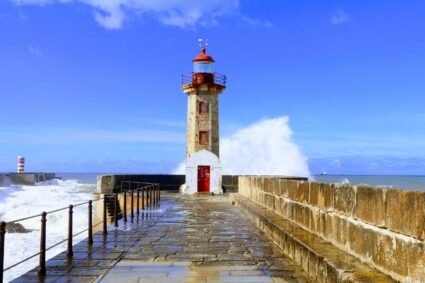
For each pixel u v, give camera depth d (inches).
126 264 293.9
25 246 693.9
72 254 327.9
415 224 163.5
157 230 463.5
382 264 193.6
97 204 933.2
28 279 253.0
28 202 1425.9
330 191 275.3
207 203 861.2
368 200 211.0
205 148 1252.5
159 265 291.6
